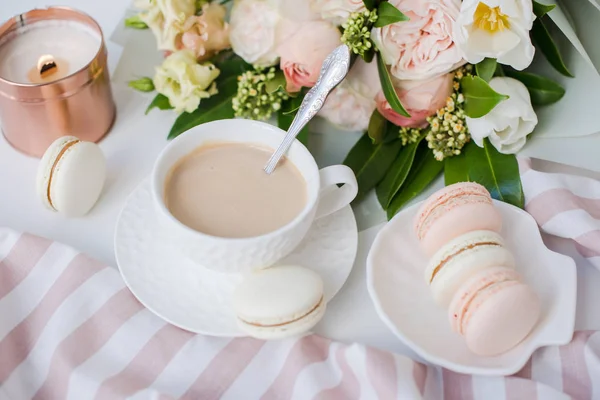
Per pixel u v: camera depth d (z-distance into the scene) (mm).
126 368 647
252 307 628
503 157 730
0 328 659
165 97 765
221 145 695
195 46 744
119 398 626
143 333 657
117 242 684
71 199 694
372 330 667
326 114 738
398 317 651
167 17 737
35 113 716
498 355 635
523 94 720
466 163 734
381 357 631
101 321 662
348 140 763
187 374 644
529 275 667
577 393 627
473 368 621
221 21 759
